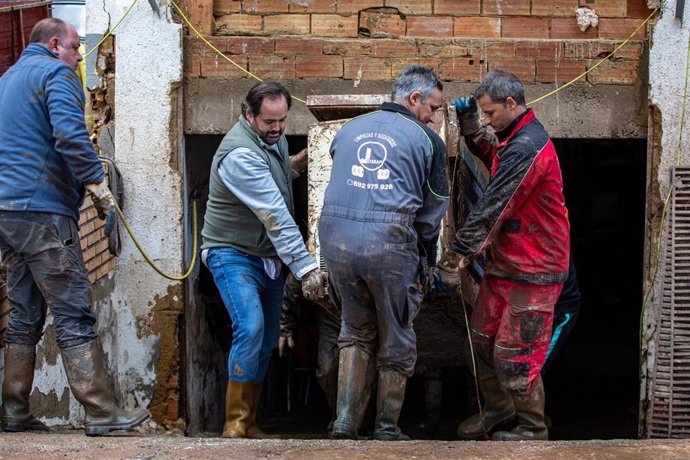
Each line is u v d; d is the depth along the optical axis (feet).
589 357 29.76
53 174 15.33
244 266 17.60
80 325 15.70
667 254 20.24
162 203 21.72
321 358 20.27
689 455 13.47
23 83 15.23
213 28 21.84
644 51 21.12
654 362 20.61
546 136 16.24
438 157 15.55
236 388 17.58
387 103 15.87
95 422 15.64
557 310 20.06
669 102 20.83
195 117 21.80
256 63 21.59
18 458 13.69
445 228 17.92
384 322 15.76
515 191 15.92
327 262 15.52
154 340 21.88
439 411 22.11
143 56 21.56
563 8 21.38
